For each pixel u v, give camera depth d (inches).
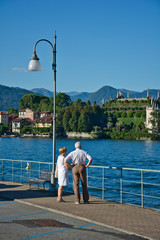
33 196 508.7
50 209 412.2
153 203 897.5
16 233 305.3
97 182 1389.0
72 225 339.0
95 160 3024.1
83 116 7273.6
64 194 532.7
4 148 4771.2
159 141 6476.4
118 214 388.5
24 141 6742.1
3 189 582.6
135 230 316.5
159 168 2346.2
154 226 333.1
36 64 523.8
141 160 3038.9
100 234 305.6
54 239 286.8
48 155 3641.7
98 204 450.3
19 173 1672.0
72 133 7603.4
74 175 454.6
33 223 344.8
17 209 420.2
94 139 7066.9
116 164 2659.9
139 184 1366.9
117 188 1230.3
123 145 5354.3
